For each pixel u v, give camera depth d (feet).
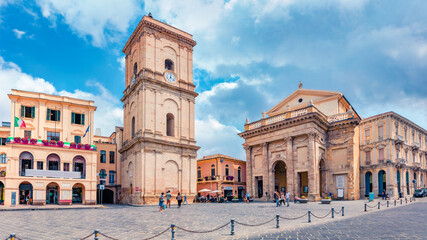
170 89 151.12
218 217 71.77
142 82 141.38
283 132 144.77
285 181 161.07
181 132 151.94
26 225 58.95
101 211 94.84
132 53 163.22
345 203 113.91
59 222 63.87
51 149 132.46
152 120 141.28
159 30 151.64
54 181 129.49
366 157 184.03
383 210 83.97
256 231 48.96
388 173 169.89
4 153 157.99
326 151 145.69
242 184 211.82
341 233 45.11
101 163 169.58
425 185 210.59
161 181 138.82
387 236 42.27
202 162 209.46
